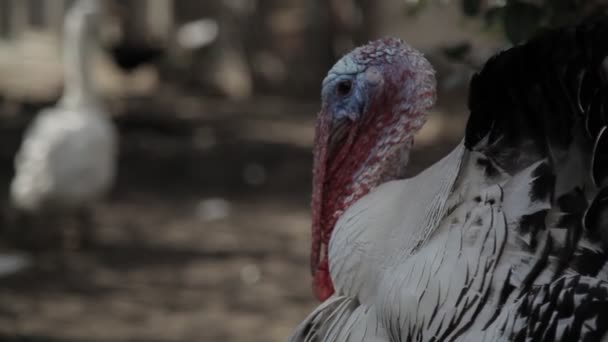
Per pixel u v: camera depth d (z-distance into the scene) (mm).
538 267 3684
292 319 10984
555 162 3795
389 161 4793
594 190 3693
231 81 28844
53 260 13055
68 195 13141
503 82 3924
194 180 18031
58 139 13109
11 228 13961
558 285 3570
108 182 13617
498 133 3959
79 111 13492
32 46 36156
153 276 12508
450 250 3854
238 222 15289
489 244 3777
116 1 26984
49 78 29109
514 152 3908
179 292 11891
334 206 4934
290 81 27719
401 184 4398
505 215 3812
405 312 3900
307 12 27672
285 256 13453
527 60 3863
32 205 13273
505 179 3900
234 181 18031
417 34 23312
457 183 4027
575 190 3727
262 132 22203
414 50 4762
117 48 26984
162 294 11812
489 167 3941
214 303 11523
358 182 4852
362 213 4355
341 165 4895
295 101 27359
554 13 5340
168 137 21359
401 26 24609
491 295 3711
